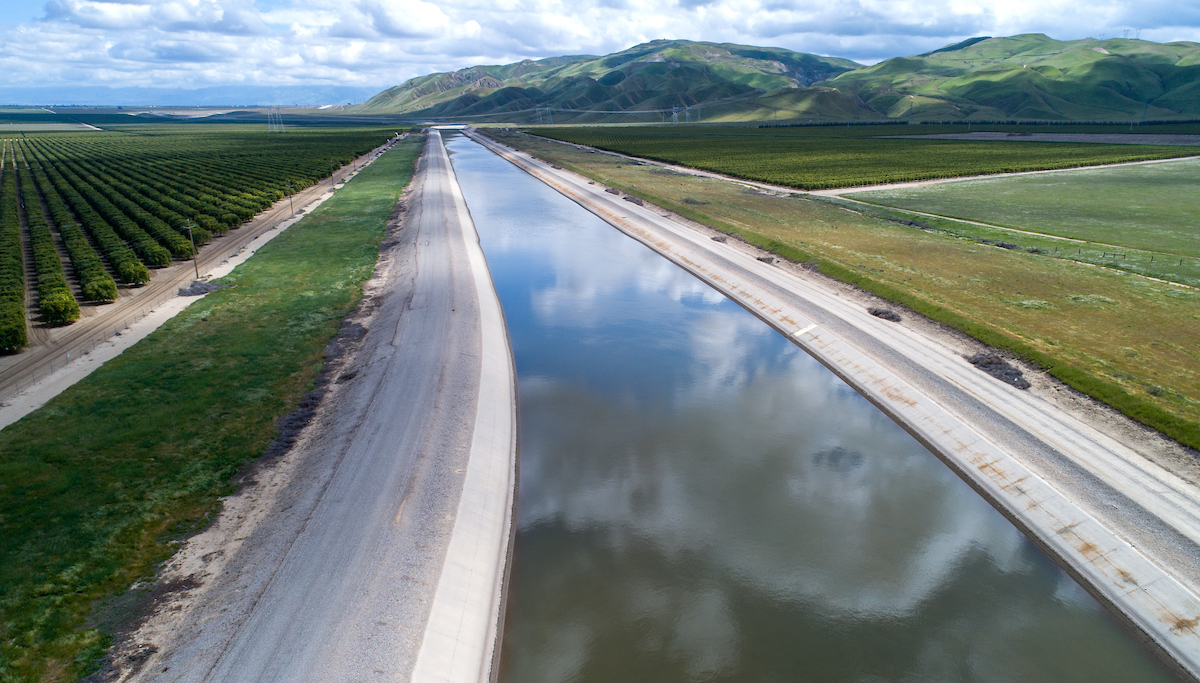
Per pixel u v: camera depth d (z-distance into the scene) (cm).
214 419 3550
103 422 3450
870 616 2453
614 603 2525
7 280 5409
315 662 2058
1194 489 2878
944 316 4888
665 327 5588
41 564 2428
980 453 3403
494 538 2841
